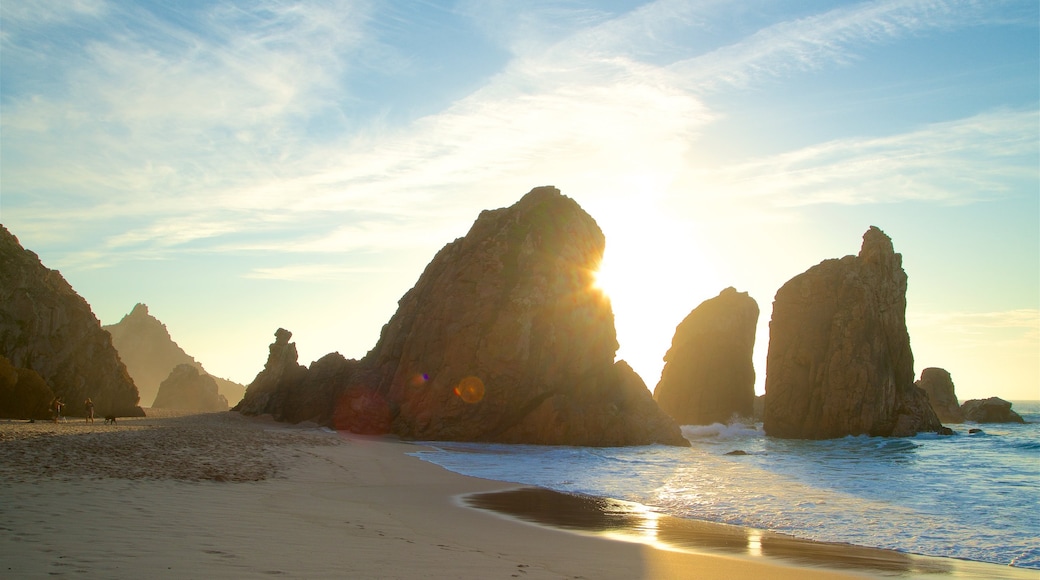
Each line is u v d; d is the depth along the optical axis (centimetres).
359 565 1093
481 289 6600
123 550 1038
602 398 6512
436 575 1074
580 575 1209
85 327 6638
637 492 2823
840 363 7319
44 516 1256
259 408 6856
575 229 7019
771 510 2388
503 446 5706
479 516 2009
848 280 7562
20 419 5044
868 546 1822
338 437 5234
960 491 2947
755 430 8794
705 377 10281
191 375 12100
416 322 6831
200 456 2588
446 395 6262
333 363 7181
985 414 11781
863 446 6291
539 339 6391
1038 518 2278
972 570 1551
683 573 1319
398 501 2205
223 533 1252
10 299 6012
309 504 1834
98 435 2966
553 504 2408
